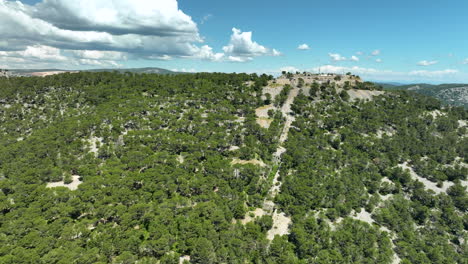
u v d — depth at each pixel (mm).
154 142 183625
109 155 166625
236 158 177250
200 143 181125
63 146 172000
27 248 87438
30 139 175625
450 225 139375
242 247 95438
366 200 149375
